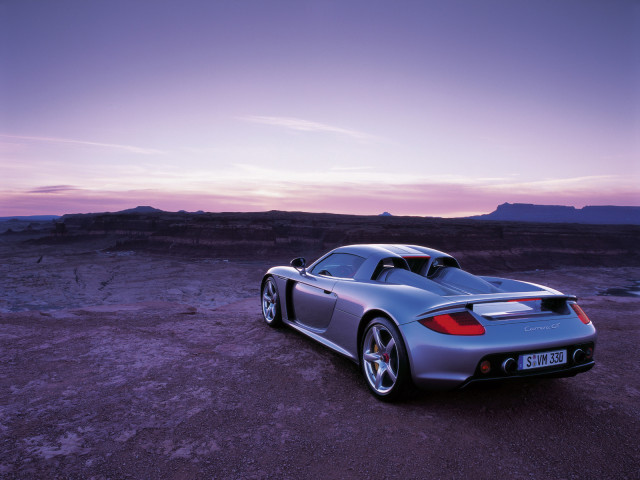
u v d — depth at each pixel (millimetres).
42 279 87250
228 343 4148
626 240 165875
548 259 147500
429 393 3006
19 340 4008
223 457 2074
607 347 4508
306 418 2553
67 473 1881
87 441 2178
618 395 3068
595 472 2057
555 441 2355
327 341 3662
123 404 2650
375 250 3721
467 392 3023
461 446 2264
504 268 131500
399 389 2697
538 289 3088
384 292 3049
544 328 2648
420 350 2582
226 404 2709
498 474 2008
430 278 3527
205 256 143000
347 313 3330
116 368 3314
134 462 1996
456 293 2941
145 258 135875
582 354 2707
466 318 2557
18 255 139625
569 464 2125
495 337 2508
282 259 142250
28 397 2723
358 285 3373
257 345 4082
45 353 3645
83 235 198500
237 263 128500
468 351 2461
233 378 3182
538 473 2033
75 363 3408
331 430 2406
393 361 2830
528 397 2969
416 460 2107
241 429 2379
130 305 6746
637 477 2018
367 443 2268
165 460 2025
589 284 99062
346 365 3570
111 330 4469
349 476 1949
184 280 91812
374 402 2834
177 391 2895
